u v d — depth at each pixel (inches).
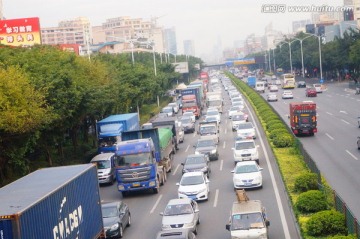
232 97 4197.8
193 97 3607.3
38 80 1649.9
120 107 2819.9
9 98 1419.8
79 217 903.7
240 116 2790.4
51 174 956.6
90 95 1907.0
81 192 928.3
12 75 1470.2
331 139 2188.7
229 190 1499.8
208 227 1155.9
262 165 1788.9
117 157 1549.0
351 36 5206.7
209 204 1363.2
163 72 5187.0
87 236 940.6
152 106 4500.5
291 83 5546.3
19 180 931.3
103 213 1151.6
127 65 3550.7
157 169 1603.1
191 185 1400.1
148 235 1139.9
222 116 3535.9
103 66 2719.0
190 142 2566.4
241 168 1488.7
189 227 1077.8
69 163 2047.2
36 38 3412.9
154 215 1311.5
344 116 2913.4
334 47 5590.6
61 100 1722.4
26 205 711.1
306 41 7352.4
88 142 2468.0
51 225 773.3
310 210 1103.0
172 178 1765.5
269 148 2092.8
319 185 1248.8
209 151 1975.9
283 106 3759.8
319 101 3924.7
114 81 2691.9
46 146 1855.3
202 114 3811.5
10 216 662.5
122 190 1542.8
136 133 1702.8
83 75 2190.0
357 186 1353.3
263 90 5428.2
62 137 1913.1
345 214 957.8
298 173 1508.4
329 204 1101.1
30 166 1898.4
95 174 1030.4
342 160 1721.2
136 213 1350.9
